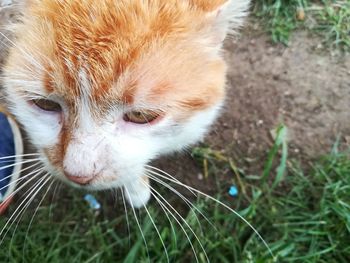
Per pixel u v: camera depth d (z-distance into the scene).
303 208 0.19
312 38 0.23
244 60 0.23
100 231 0.19
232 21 0.14
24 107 0.14
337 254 0.18
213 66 0.14
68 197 0.20
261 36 0.23
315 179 0.20
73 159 0.13
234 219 0.19
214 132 0.21
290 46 0.23
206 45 0.13
